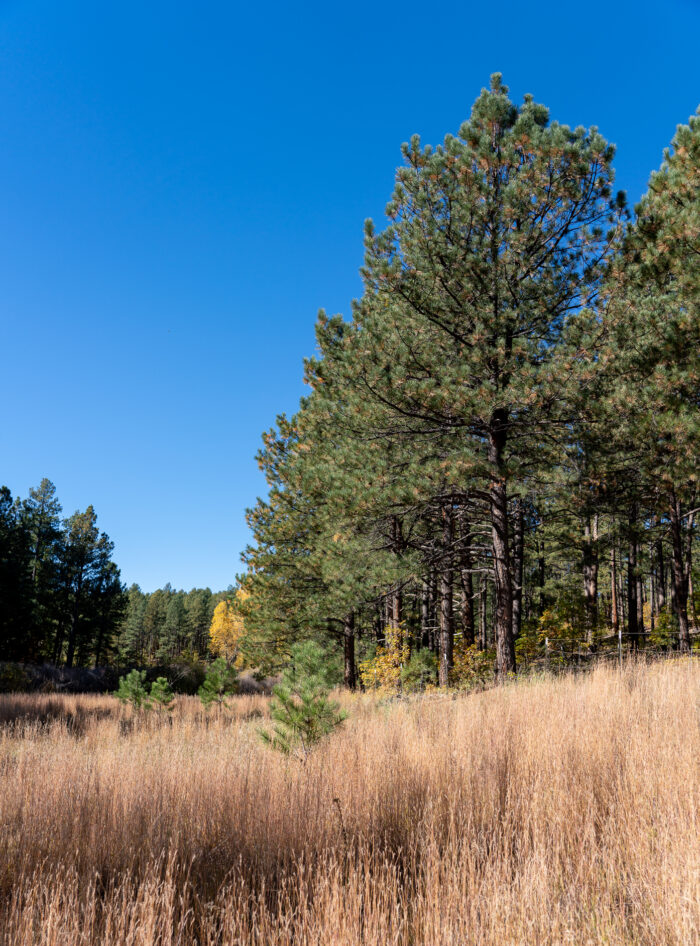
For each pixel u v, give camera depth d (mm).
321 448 15445
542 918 2377
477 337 10703
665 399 10156
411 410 10961
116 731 10031
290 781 4344
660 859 2926
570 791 3910
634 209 10695
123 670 25094
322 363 14961
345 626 19891
